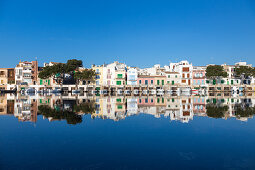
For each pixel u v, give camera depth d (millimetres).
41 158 8844
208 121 17375
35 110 24953
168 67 112500
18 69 99938
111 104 34625
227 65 100500
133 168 7887
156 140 11516
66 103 35625
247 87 88250
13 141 11273
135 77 91875
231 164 8273
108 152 9609
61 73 88250
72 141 11320
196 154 9367
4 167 7898
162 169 7840
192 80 89562
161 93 79938
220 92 85188
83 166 8062
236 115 20812
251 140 11477
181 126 15391
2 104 33156
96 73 94062
